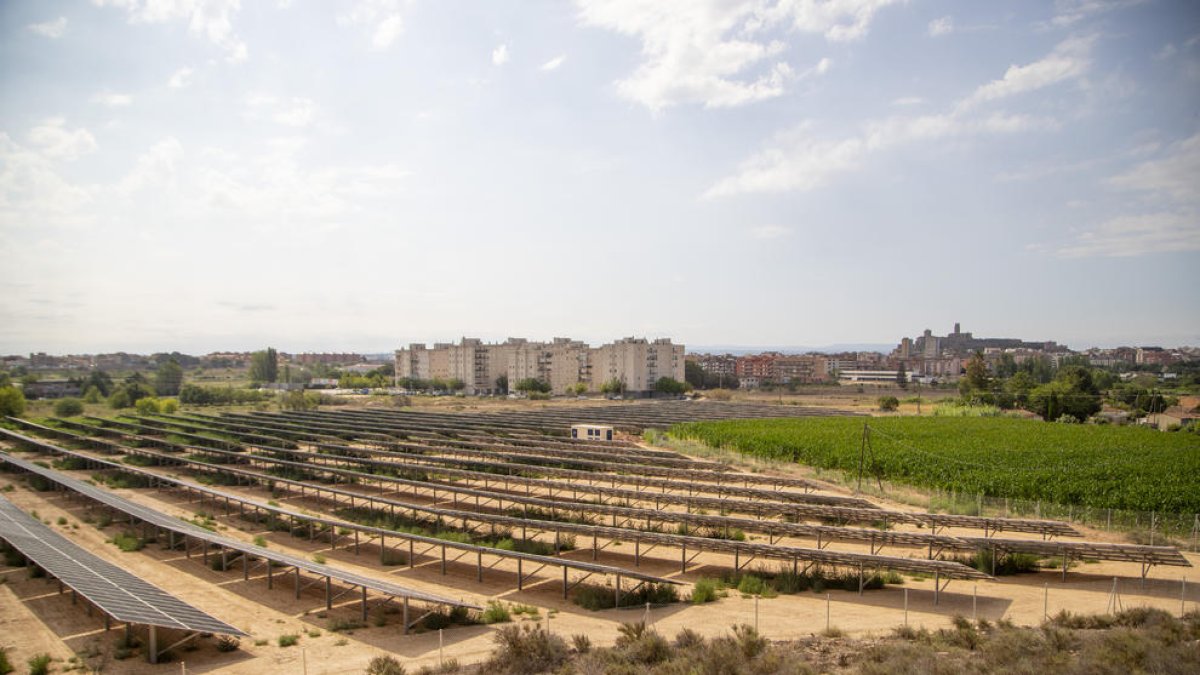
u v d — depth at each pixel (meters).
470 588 33.22
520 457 64.06
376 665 22.03
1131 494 48.09
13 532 37.25
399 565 37.28
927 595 30.06
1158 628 21.73
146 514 41.25
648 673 20.16
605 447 75.81
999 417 124.50
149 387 156.25
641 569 36.03
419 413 131.25
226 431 98.06
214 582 34.25
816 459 69.06
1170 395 116.56
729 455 75.19
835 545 39.88
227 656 24.70
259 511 50.22
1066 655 19.73
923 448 75.56
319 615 29.44
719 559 37.75
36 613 29.20
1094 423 118.69
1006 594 29.66
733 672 19.91
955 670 18.70
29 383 167.25
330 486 60.53
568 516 47.94
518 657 22.27
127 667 23.67
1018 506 48.44
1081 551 31.11
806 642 23.41
